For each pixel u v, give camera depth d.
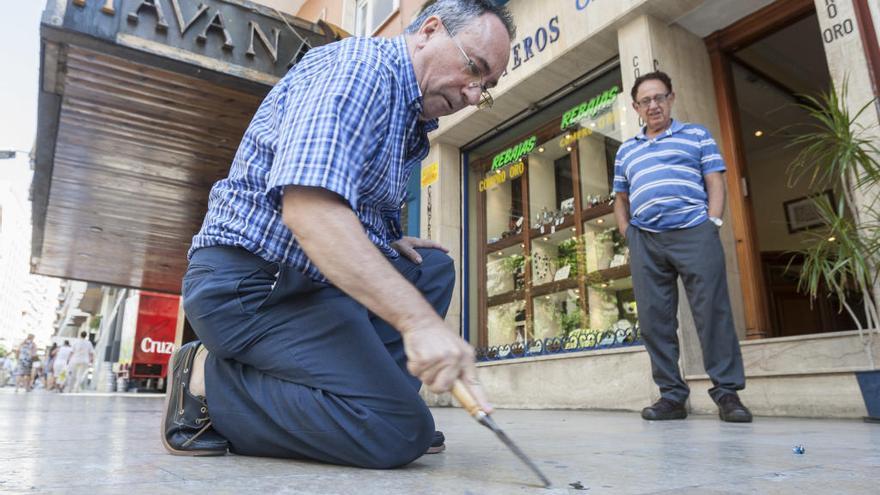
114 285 14.62
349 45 1.37
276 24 5.84
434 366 0.92
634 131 4.84
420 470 1.20
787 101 7.39
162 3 5.28
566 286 5.77
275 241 1.30
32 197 8.44
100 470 1.10
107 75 5.47
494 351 6.35
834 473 1.15
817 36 6.20
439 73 1.41
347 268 0.98
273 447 1.32
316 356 1.26
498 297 6.54
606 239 5.44
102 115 6.26
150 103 6.02
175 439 1.37
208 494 0.87
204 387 1.41
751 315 4.38
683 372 3.93
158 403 6.23
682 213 3.12
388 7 8.75
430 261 1.81
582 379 4.69
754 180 9.17
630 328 5.02
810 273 2.99
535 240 6.21
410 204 7.44
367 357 1.26
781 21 4.66
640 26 4.75
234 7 5.61
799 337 3.50
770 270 8.07
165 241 11.05
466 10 1.42
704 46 5.05
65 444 1.61
